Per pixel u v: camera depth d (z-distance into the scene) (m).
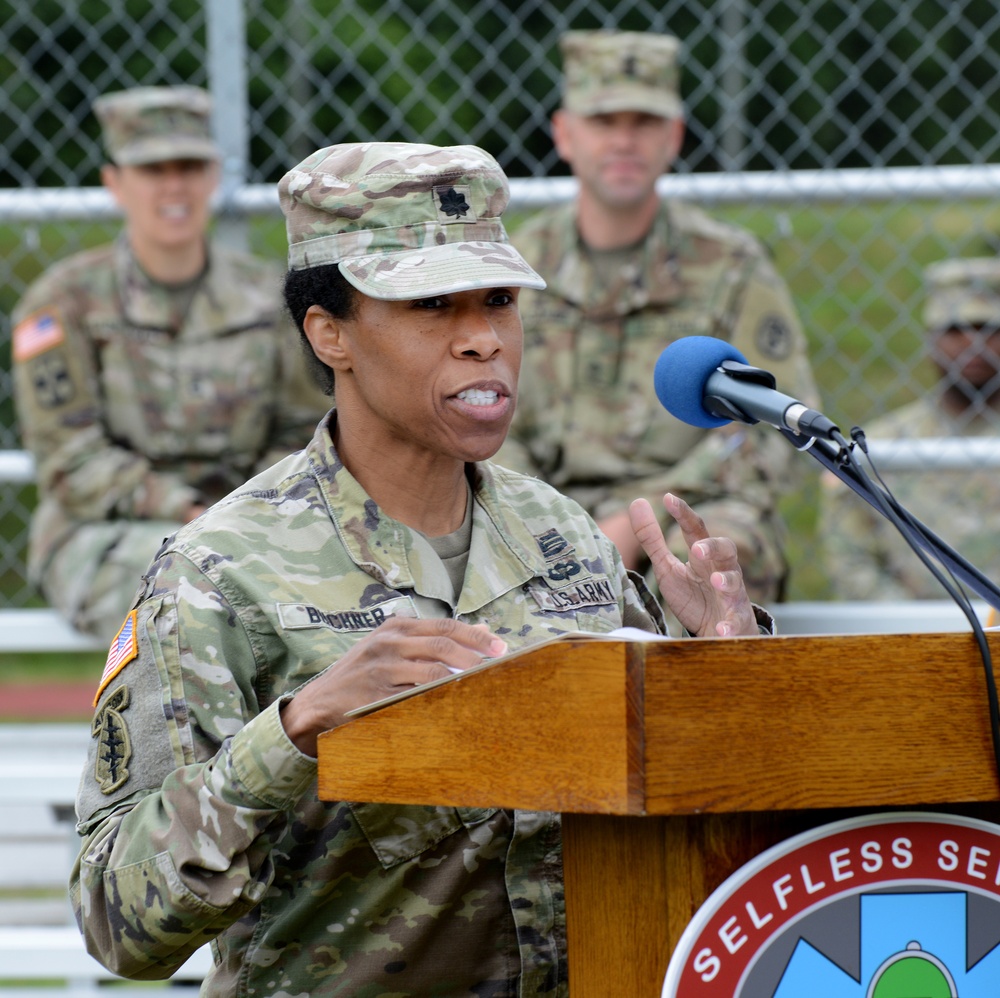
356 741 5.18
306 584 6.52
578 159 14.34
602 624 6.95
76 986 12.52
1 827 13.16
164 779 6.13
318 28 23.19
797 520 18.89
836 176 13.17
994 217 25.27
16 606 23.92
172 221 14.50
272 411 14.89
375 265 6.38
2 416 26.19
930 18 29.58
